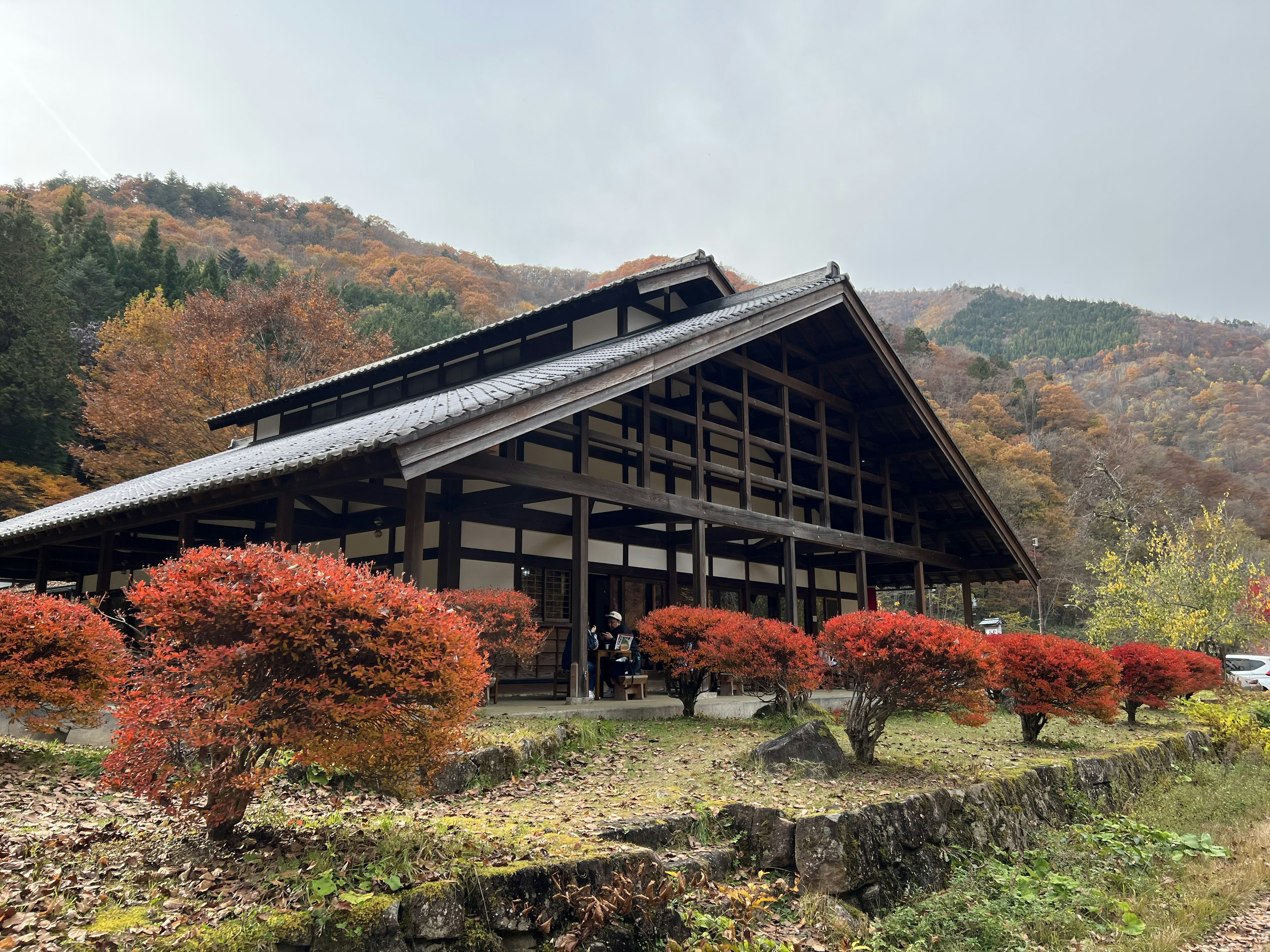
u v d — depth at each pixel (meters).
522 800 6.74
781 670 10.76
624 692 12.69
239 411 20.16
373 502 11.65
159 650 4.48
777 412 16.33
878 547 18.42
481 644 9.66
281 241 80.94
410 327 46.69
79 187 61.56
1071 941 6.18
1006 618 44.22
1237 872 7.99
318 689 4.37
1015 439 64.81
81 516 11.98
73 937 3.55
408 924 4.03
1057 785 9.25
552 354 15.14
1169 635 21.86
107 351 33.34
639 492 12.61
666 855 5.73
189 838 4.92
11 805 6.07
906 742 10.99
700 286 16.50
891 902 6.27
